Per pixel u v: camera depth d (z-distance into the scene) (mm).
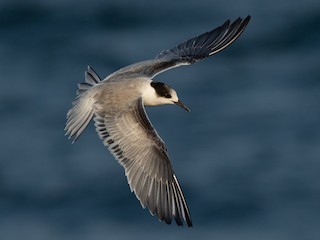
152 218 22422
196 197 22859
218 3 35312
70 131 11414
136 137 11109
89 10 34656
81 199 23188
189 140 25172
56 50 31688
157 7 34875
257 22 33562
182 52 13578
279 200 22750
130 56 30969
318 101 27359
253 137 25281
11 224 22609
